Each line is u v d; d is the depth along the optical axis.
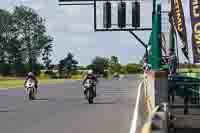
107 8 47.06
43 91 68.94
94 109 36.34
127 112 33.44
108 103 43.22
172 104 28.20
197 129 21.02
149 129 11.76
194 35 25.38
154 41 25.42
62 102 44.75
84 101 46.12
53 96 55.38
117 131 22.89
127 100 47.94
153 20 26.50
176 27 28.16
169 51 31.25
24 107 38.47
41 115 31.64
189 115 26.70
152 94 24.95
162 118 12.02
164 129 11.98
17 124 26.23
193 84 28.22
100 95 58.50
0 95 57.78
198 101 28.17
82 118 29.58
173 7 28.30
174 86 28.33
